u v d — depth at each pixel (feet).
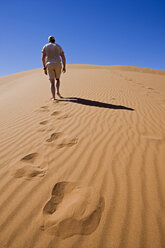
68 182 4.65
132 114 10.36
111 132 7.71
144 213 3.64
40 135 7.71
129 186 4.42
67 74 36.52
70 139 7.14
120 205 3.85
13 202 4.06
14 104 14.99
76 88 19.30
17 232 3.34
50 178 4.84
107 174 4.91
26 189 4.45
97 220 3.49
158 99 15.46
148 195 4.11
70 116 10.07
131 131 7.77
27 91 22.40
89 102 13.24
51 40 12.71
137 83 28.35
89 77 30.76
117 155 5.84
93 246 3.02
